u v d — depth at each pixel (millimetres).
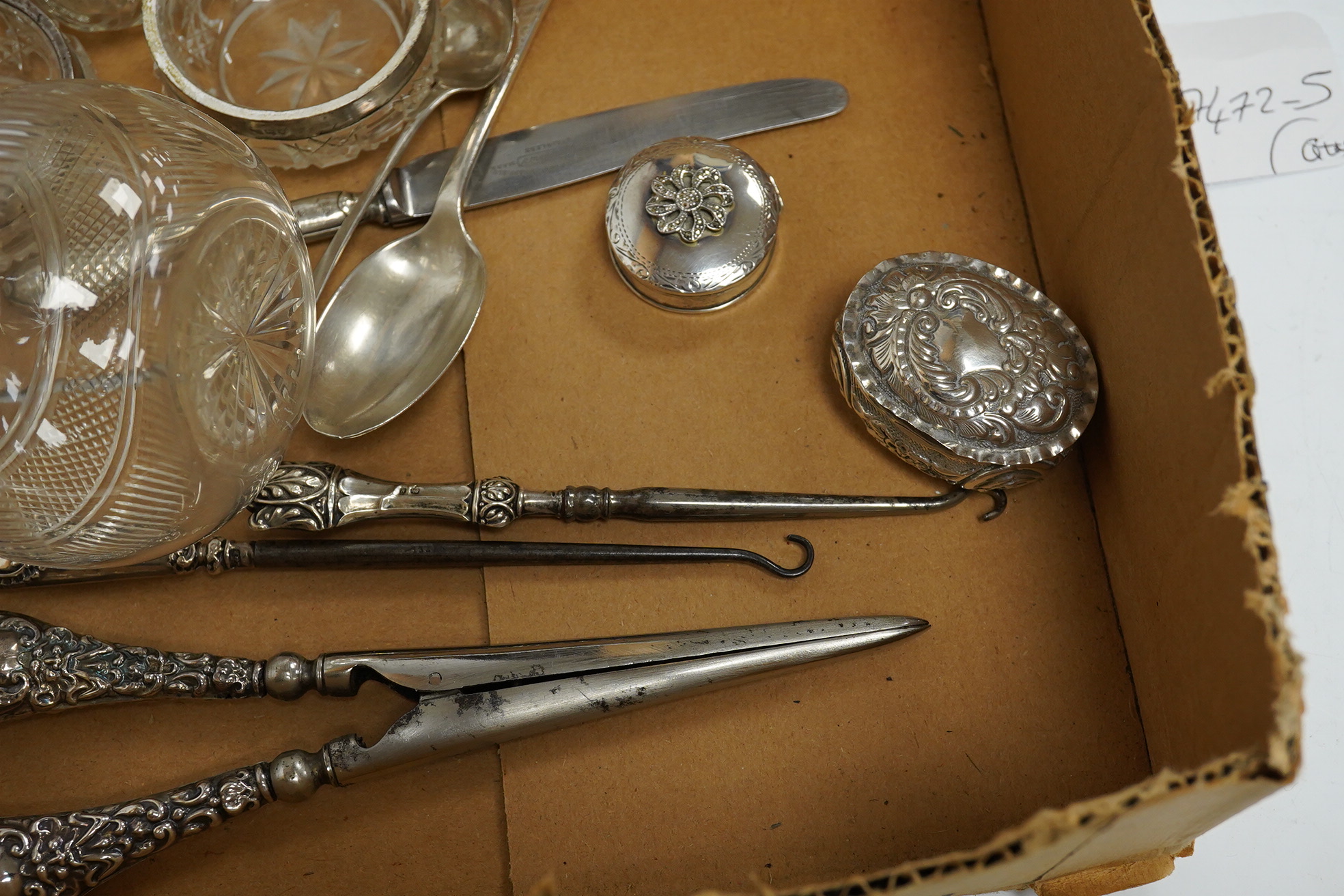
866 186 248
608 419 234
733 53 258
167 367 193
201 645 224
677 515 225
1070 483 230
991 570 225
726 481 231
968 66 257
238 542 223
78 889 205
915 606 224
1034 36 232
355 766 208
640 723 218
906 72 256
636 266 234
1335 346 250
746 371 236
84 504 192
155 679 212
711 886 211
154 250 193
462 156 246
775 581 225
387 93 232
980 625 223
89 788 217
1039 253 244
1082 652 221
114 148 196
